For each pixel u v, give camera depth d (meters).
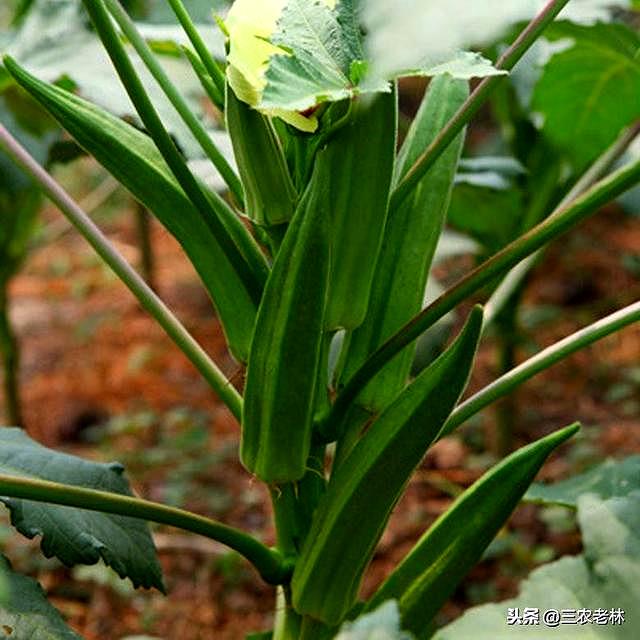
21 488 0.78
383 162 0.79
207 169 0.98
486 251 1.47
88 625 1.53
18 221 1.59
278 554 0.86
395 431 0.81
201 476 1.94
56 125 1.31
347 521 0.83
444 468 1.91
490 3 0.71
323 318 0.80
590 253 2.81
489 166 1.28
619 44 1.06
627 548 0.75
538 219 1.44
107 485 0.86
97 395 2.34
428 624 0.87
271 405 0.81
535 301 2.63
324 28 0.72
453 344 0.79
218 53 0.98
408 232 0.85
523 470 0.84
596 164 1.03
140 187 0.83
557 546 1.67
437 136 0.83
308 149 0.80
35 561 1.63
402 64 0.70
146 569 0.85
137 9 1.42
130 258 3.08
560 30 1.06
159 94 0.96
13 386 1.75
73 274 3.07
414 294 0.85
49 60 1.06
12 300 2.93
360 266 0.81
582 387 2.24
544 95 1.13
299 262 0.78
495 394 0.85
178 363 2.47
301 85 0.70
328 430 0.83
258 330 0.80
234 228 0.83
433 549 0.86
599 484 0.95
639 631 0.73
